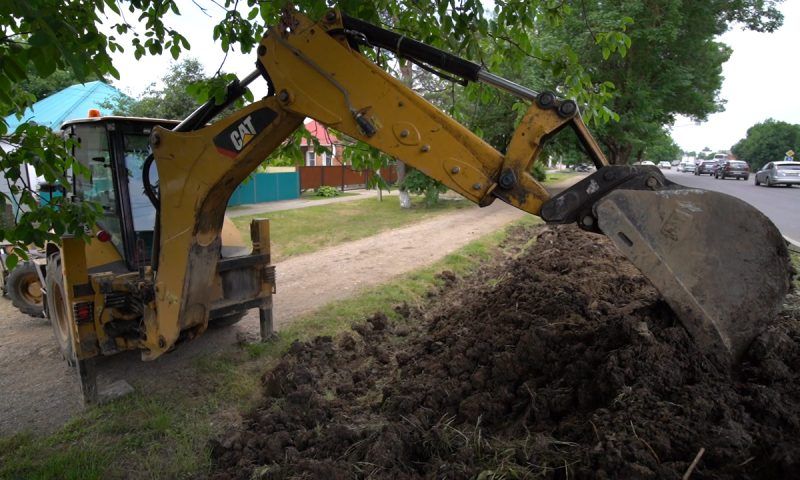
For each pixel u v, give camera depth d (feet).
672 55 56.18
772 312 9.45
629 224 9.24
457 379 12.86
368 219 51.08
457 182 9.73
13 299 21.11
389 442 10.21
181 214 12.03
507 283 20.56
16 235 11.74
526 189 9.52
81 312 13.48
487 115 48.21
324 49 10.25
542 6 17.81
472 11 14.55
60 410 13.91
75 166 13.55
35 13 7.11
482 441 9.92
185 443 11.95
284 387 14.24
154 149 11.97
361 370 15.44
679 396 9.07
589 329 12.59
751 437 8.09
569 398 10.34
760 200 57.16
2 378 16.16
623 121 54.85
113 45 13.58
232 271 16.66
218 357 16.89
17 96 12.82
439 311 21.17
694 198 9.23
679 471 7.66
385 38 10.55
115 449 11.81
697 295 9.26
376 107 9.98
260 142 11.16
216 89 12.41
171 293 12.53
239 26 14.06
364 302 21.99
